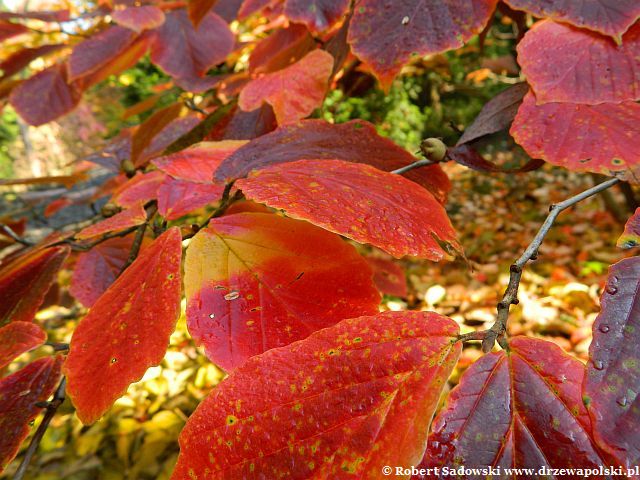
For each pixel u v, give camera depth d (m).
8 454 0.20
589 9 0.22
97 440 0.93
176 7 0.49
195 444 0.13
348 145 0.27
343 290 0.17
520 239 1.69
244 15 0.41
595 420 0.12
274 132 0.28
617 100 0.21
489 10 0.23
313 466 0.12
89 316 0.17
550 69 0.22
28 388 0.22
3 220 0.59
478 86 2.38
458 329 0.14
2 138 4.30
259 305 0.17
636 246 0.15
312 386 0.13
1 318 0.27
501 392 0.13
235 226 0.19
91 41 0.42
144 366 0.15
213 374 1.10
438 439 0.12
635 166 0.19
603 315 0.13
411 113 2.01
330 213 0.16
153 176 0.37
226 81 0.47
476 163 0.26
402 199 0.18
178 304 0.17
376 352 0.14
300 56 0.44
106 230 0.23
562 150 0.21
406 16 0.24
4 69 0.49
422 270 1.54
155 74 1.60
